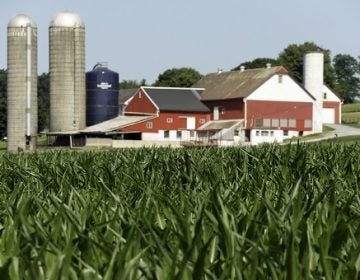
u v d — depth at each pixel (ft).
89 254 20.76
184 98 431.84
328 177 45.03
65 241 23.75
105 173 49.83
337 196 32.45
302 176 43.19
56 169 55.57
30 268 17.88
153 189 35.65
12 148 322.96
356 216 24.63
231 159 59.36
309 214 25.25
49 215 27.89
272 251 21.30
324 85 512.63
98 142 341.62
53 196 30.76
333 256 21.71
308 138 398.83
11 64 323.37
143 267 18.93
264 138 414.82
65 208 26.20
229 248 21.31
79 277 18.37
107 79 382.01
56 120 347.15
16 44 322.14
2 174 56.03
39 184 44.91
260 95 416.26
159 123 415.23
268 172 48.03
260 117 416.46
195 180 43.57
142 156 71.15
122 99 518.37
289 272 18.10
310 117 423.64
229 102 422.82
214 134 407.64
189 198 33.30
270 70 425.28
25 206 28.91
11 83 323.37
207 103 433.89
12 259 18.71
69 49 345.31
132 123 390.63
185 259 18.10
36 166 64.64
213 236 21.49
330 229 23.09
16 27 321.32
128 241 19.86
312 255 21.36
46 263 20.01
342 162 58.49
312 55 434.30
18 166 59.21
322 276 20.18
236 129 410.31
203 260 18.11
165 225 27.07
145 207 29.07
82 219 27.17
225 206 27.12
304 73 439.22
